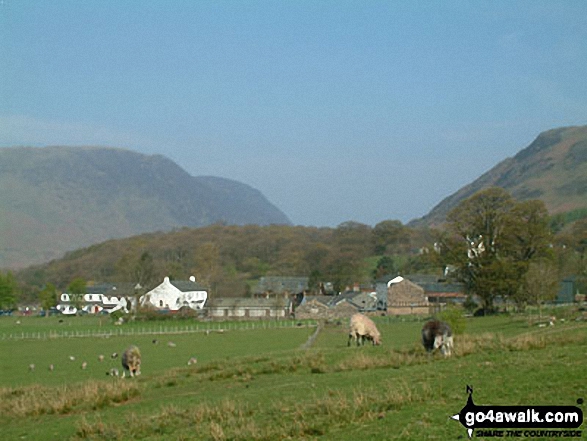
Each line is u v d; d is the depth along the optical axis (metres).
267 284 171.62
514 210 102.25
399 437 17.11
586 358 25.23
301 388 27.16
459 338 38.47
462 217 105.19
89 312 182.38
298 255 197.38
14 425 26.70
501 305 120.12
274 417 21.33
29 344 92.25
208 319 138.75
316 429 19.02
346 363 33.09
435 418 18.34
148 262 184.62
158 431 22.02
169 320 134.50
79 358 72.88
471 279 104.94
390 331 89.06
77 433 22.98
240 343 86.19
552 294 85.75
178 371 39.09
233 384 31.88
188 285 164.50
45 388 35.84
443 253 108.75
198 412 23.11
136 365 48.53
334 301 145.38
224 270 195.38
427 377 25.08
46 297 170.25
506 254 103.69
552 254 102.38
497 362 26.88
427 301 137.62
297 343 83.81
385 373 28.59
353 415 19.75
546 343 32.72
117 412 26.70
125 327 119.75
